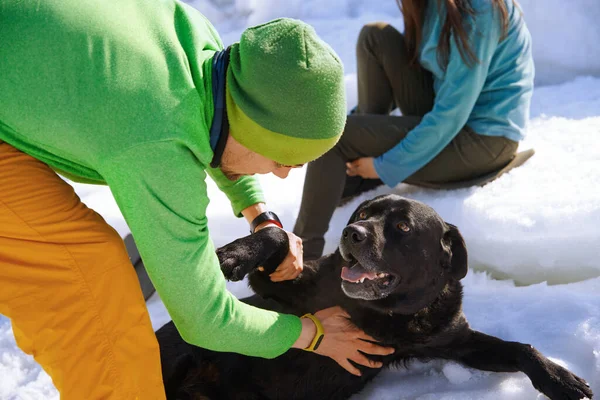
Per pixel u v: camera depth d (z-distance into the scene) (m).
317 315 2.74
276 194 4.43
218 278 2.20
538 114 4.96
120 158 1.92
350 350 2.76
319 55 1.99
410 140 3.92
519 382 2.88
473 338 2.99
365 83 4.42
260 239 2.82
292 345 2.52
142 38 1.96
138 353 2.29
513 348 2.86
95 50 1.91
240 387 2.96
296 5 6.68
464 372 2.97
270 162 2.19
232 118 2.05
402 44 4.23
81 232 2.20
